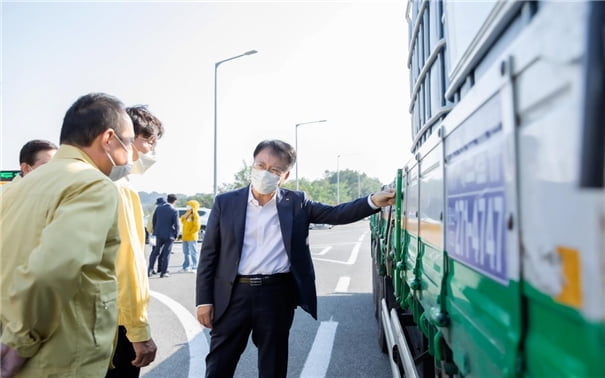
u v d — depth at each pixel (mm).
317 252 15406
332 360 4602
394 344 2779
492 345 1018
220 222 2902
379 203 3053
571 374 668
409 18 3217
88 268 1586
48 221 1631
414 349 2637
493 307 1018
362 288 8438
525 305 857
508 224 911
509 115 895
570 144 653
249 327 2869
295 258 2881
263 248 2852
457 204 1347
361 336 5383
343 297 7594
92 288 1680
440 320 1454
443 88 1917
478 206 1125
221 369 2801
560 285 700
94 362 1713
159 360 4664
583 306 630
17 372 1565
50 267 1473
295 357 4707
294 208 2973
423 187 1975
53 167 1794
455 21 1528
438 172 1623
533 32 788
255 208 2928
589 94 597
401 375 2750
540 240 770
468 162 1216
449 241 1453
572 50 645
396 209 2898
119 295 2271
